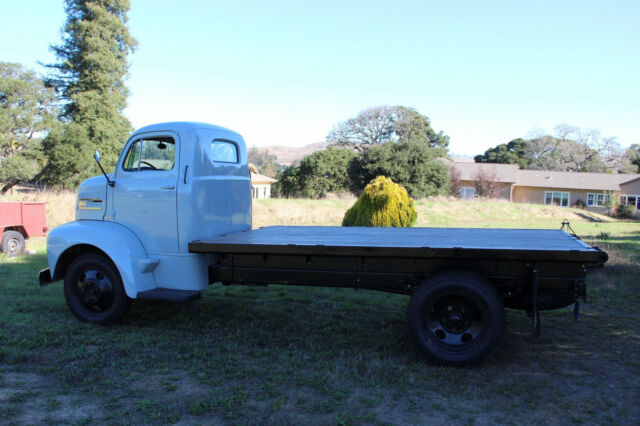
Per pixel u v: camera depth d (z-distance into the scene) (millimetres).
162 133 5223
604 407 3514
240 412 3395
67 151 27062
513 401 3605
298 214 17781
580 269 4023
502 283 4277
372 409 3459
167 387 3777
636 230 17297
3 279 7758
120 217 5398
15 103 27594
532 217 21750
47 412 3371
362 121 50719
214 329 5305
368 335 5137
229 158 5750
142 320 5594
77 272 5453
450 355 4211
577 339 5059
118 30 31938
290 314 5949
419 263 4387
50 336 4945
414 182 35094
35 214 10836
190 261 5047
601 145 61906
